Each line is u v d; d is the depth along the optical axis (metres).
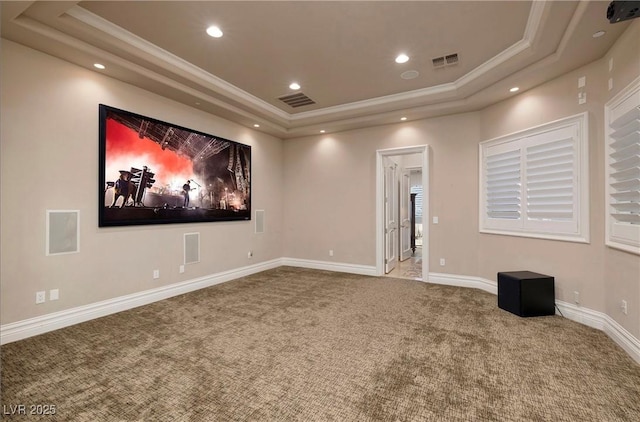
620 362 2.38
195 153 4.50
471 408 1.84
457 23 2.86
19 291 2.82
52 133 3.03
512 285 3.45
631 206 2.54
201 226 4.64
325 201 6.00
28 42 2.77
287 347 2.64
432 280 4.94
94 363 2.37
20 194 2.83
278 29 2.97
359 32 3.02
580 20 2.41
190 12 2.70
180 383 2.10
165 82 3.66
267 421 1.74
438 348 2.62
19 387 2.05
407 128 5.19
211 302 3.91
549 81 3.49
